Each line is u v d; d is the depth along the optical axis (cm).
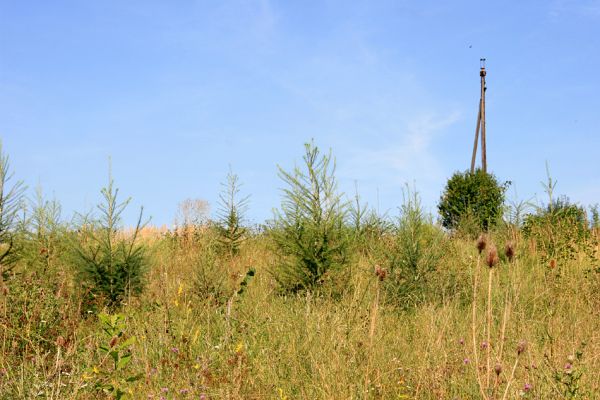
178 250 1242
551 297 842
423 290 870
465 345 541
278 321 682
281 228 906
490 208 1675
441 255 952
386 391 488
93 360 569
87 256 859
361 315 653
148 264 902
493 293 834
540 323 683
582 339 584
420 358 535
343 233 905
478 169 1823
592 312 776
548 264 1046
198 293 828
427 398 470
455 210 1720
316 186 898
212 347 573
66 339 600
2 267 811
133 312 725
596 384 432
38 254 953
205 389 491
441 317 670
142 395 484
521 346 348
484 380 427
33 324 637
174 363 521
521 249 1133
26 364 522
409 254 907
